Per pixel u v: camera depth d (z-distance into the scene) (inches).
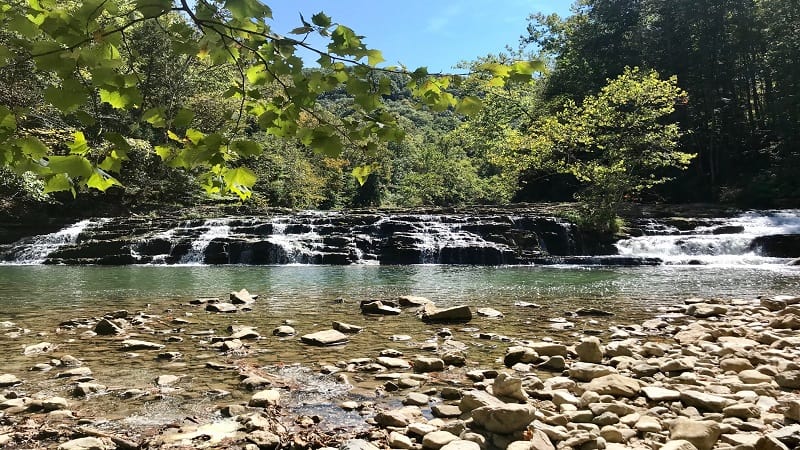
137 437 128.1
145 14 66.2
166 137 80.9
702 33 1286.9
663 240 753.6
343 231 830.5
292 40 71.0
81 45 65.4
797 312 287.4
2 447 122.0
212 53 75.5
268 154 1424.7
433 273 581.6
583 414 140.2
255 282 488.4
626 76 906.7
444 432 125.8
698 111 1296.8
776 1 1228.5
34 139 73.7
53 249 765.3
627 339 240.7
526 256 729.0
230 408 147.3
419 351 217.3
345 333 252.2
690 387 162.6
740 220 838.5
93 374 182.1
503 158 1084.5
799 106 1136.8
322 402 155.4
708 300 354.6
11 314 302.2
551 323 279.7
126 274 570.9
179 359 202.5
